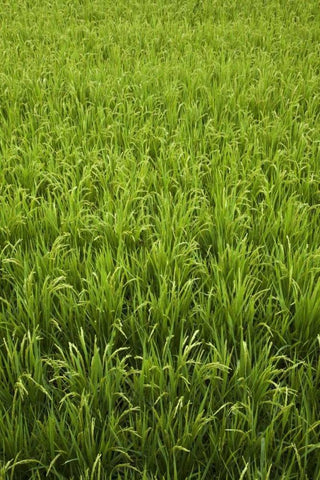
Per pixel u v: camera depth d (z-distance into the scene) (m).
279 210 3.68
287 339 2.78
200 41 7.14
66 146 4.34
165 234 3.31
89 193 3.81
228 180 4.03
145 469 2.05
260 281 3.03
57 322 2.81
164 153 4.41
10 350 2.58
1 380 2.48
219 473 2.24
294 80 5.85
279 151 4.19
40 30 7.30
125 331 2.79
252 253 3.06
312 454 2.30
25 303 2.74
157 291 3.09
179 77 5.91
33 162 4.02
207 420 2.21
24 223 3.42
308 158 4.30
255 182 3.92
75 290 2.97
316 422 2.18
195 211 3.87
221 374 2.63
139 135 4.54
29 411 2.40
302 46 6.89
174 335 2.77
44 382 2.47
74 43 6.77
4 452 2.24
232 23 8.01
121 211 3.47
